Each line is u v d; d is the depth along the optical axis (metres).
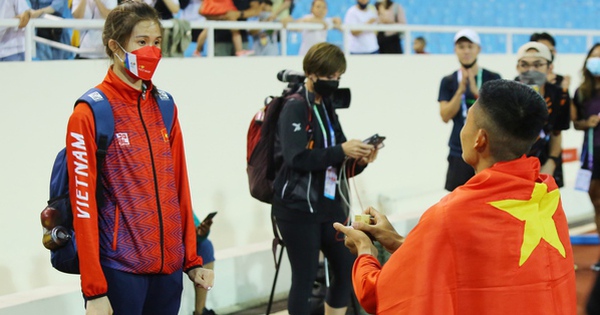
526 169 1.99
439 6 9.26
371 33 7.08
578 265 5.65
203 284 2.81
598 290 4.39
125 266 2.62
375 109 6.31
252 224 5.40
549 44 5.98
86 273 2.52
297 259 3.71
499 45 9.88
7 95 4.20
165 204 2.69
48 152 4.38
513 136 1.97
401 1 8.90
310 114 3.68
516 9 10.02
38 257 4.37
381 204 6.35
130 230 2.62
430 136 6.74
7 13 4.64
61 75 4.41
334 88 3.61
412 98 6.59
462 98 4.92
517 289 1.92
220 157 5.22
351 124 6.14
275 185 3.73
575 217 7.32
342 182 3.81
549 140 4.98
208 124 5.15
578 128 5.44
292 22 5.86
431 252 1.92
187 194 2.82
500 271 1.91
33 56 4.51
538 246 1.96
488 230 1.92
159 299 2.78
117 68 2.64
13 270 4.27
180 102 5.00
